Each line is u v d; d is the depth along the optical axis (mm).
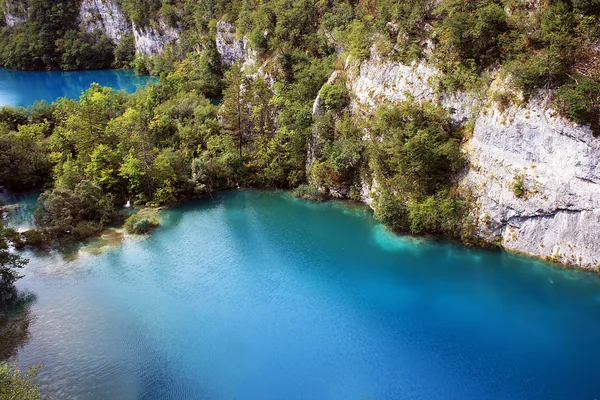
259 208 61781
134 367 36250
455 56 50156
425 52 53031
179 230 56719
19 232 55844
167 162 63281
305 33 76062
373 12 62719
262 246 52875
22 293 45312
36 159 68750
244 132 70188
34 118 82875
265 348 37812
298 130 65188
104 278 47531
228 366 36094
